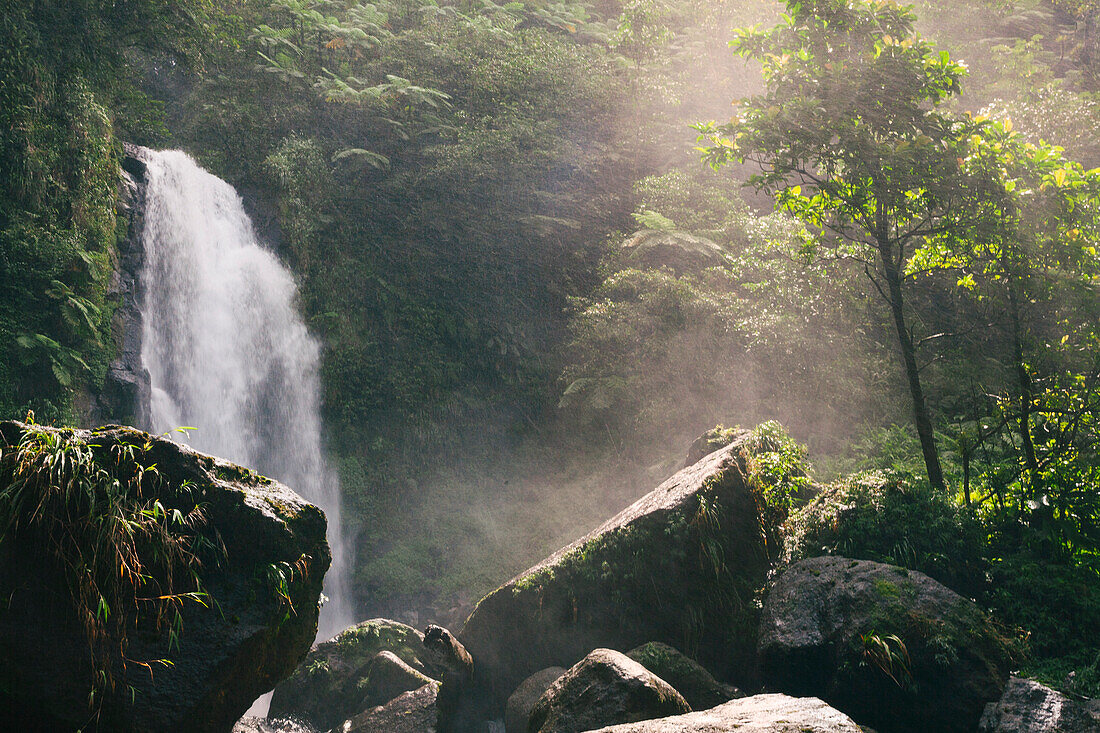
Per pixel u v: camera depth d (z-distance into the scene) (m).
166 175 19.14
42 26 17.11
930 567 7.59
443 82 26.09
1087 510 7.78
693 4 25.64
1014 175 8.52
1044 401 8.49
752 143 9.01
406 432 22.00
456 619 17.38
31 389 14.73
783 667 6.64
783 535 8.47
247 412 19.78
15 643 4.28
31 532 4.33
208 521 4.80
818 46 9.30
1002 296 8.86
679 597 7.68
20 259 15.00
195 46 21.36
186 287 18.92
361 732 7.52
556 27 31.12
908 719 6.02
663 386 18.31
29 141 15.55
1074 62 30.70
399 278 23.36
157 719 4.41
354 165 23.67
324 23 25.47
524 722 7.03
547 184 24.38
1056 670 6.16
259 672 4.88
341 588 19.55
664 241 19.20
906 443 12.79
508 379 22.83
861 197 8.99
